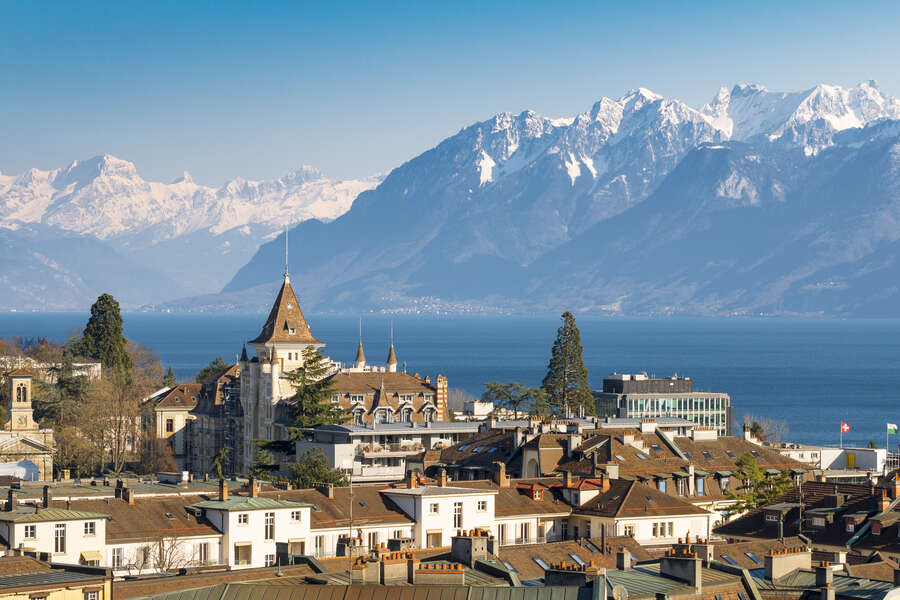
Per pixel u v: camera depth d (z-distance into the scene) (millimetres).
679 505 187375
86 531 152500
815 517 174375
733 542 163250
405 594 90188
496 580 113688
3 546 146500
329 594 91312
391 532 172875
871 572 130250
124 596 116062
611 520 180375
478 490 181125
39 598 112062
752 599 113375
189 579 118375
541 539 184500
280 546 151625
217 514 163375
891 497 177000
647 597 108125
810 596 113312
